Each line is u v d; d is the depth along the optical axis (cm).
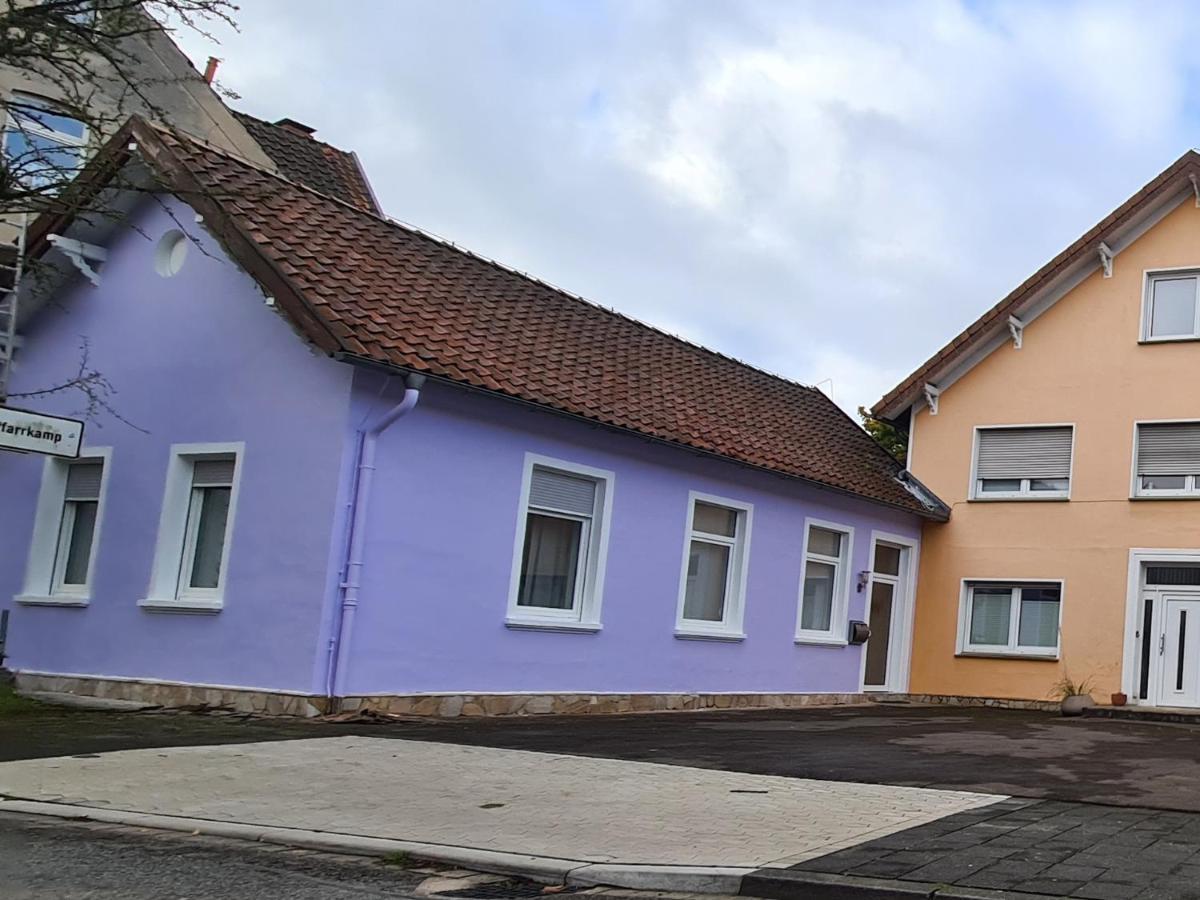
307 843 715
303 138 2409
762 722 1542
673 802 850
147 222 1512
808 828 760
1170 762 1151
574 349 1720
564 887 641
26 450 1171
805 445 2067
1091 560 2214
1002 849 689
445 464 1379
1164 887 598
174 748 1027
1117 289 2267
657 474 1692
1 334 1595
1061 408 2284
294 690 1262
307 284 1306
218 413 1397
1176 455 2186
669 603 1712
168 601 1379
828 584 2108
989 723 1644
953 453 2375
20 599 1534
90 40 1188
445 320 1477
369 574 1294
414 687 1343
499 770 971
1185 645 2139
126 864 650
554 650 1524
